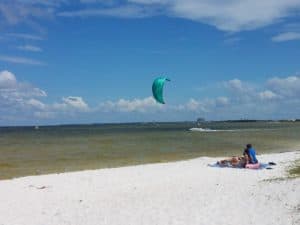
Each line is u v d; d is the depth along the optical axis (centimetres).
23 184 2331
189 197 1744
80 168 3203
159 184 2197
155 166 3086
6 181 2452
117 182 2339
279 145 5575
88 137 8525
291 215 1402
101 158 3956
